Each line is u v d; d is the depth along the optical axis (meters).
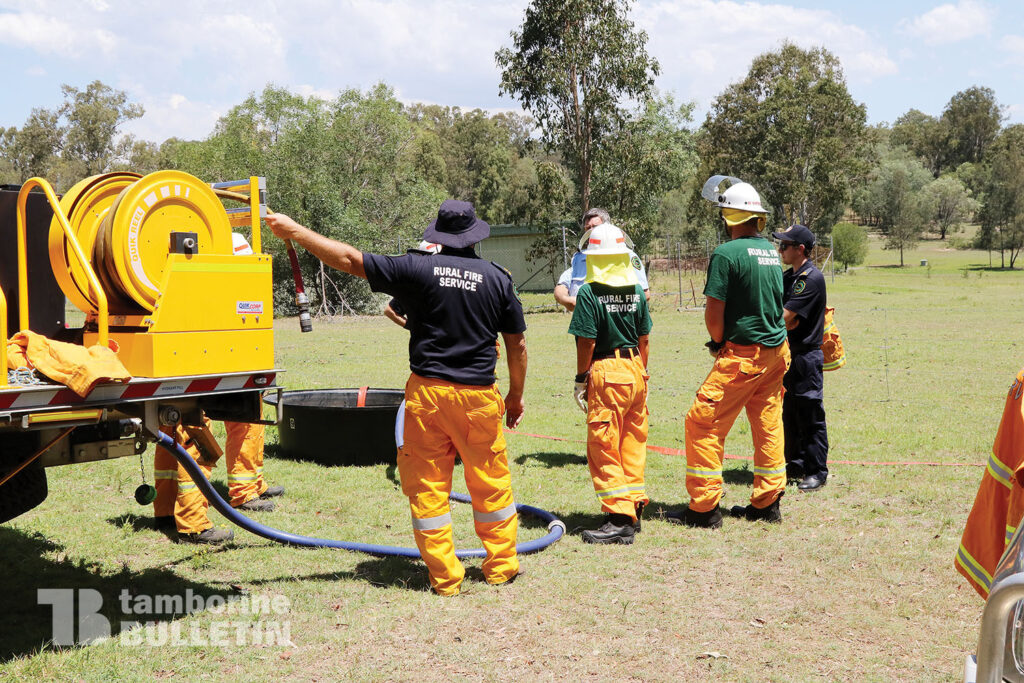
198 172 40.03
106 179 4.59
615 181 38.62
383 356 18.11
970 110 145.12
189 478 5.95
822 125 63.97
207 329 4.45
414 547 5.81
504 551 5.09
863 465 8.23
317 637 4.32
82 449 4.39
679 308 34.56
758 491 6.39
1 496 4.61
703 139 76.12
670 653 4.19
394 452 8.41
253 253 4.79
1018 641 2.03
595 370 5.96
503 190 89.88
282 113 38.75
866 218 119.69
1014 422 3.07
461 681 3.87
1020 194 75.31
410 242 38.53
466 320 4.85
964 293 40.78
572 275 7.75
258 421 4.70
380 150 39.38
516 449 9.16
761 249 6.13
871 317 26.94
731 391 6.13
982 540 3.18
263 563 5.49
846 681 3.90
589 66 36.97
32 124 80.50
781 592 5.01
